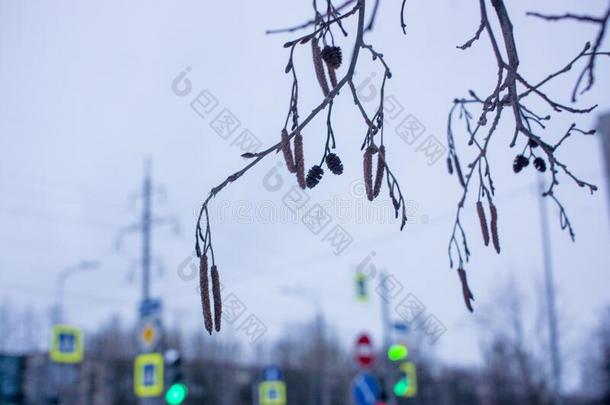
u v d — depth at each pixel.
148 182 20.28
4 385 30.88
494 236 3.29
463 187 3.56
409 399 46.44
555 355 26.62
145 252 19.86
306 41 2.89
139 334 18.31
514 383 40.81
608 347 48.69
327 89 2.88
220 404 42.59
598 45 2.69
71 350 21.88
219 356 43.72
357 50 2.82
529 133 3.19
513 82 3.15
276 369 26.41
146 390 17.75
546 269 27.05
